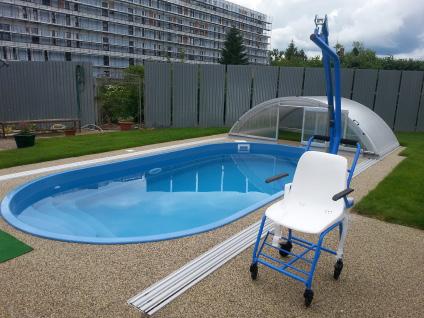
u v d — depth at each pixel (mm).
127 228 6270
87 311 2969
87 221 6504
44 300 3113
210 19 119375
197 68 15742
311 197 3740
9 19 73812
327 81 4012
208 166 10891
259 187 8961
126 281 3432
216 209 7383
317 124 11648
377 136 10531
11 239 4348
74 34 84625
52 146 10539
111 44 92188
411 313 3055
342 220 3531
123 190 8391
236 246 4250
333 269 3756
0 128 13211
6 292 3227
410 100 15609
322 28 4008
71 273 3566
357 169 8367
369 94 15844
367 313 3041
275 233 3770
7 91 14289
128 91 16672
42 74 14555
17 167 8125
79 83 14891
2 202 5750
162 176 9766
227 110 16312
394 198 6027
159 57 105062
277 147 12070
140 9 97812
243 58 60688
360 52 51688
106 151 10273
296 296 3258
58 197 7641
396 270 3758
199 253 4051
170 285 3375
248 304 3117
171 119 16062
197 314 2963
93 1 86750
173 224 6535
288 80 15930
